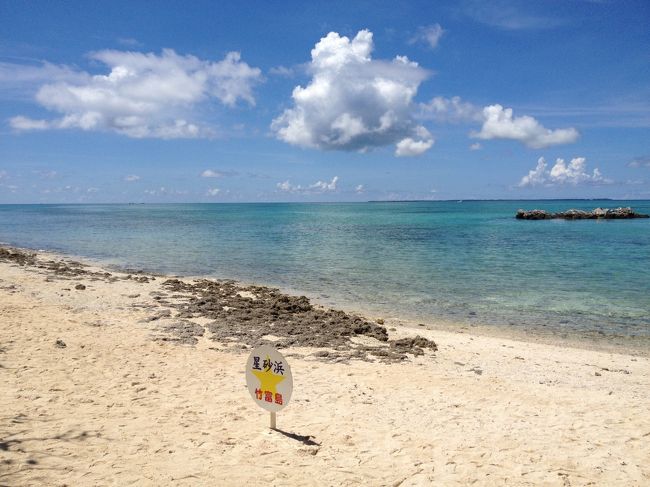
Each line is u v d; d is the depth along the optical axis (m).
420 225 83.25
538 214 99.38
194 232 65.12
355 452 7.36
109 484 5.72
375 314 20.06
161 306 18.20
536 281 27.80
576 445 7.89
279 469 6.56
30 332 13.02
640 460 7.38
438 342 15.58
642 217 98.62
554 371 12.94
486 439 8.05
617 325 18.72
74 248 43.84
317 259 36.56
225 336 14.76
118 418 7.95
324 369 11.98
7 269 25.25
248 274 29.77
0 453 6.19
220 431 7.79
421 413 9.23
